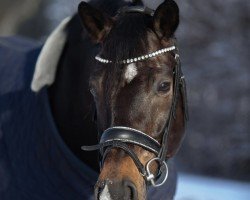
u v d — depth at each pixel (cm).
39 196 520
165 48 443
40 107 538
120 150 418
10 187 532
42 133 527
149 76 425
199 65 1920
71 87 529
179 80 462
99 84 430
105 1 518
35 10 2169
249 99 1831
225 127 1825
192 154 1847
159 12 445
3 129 555
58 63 551
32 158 529
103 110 427
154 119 428
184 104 483
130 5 486
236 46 1888
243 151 1770
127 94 420
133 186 404
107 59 430
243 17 1888
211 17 1934
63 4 2384
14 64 602
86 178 508
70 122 529
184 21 1964
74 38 535
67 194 514
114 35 436
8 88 576
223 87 1867
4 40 694
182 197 1199
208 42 1938
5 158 543
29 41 722
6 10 2023
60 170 516
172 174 538
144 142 423
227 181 1656
